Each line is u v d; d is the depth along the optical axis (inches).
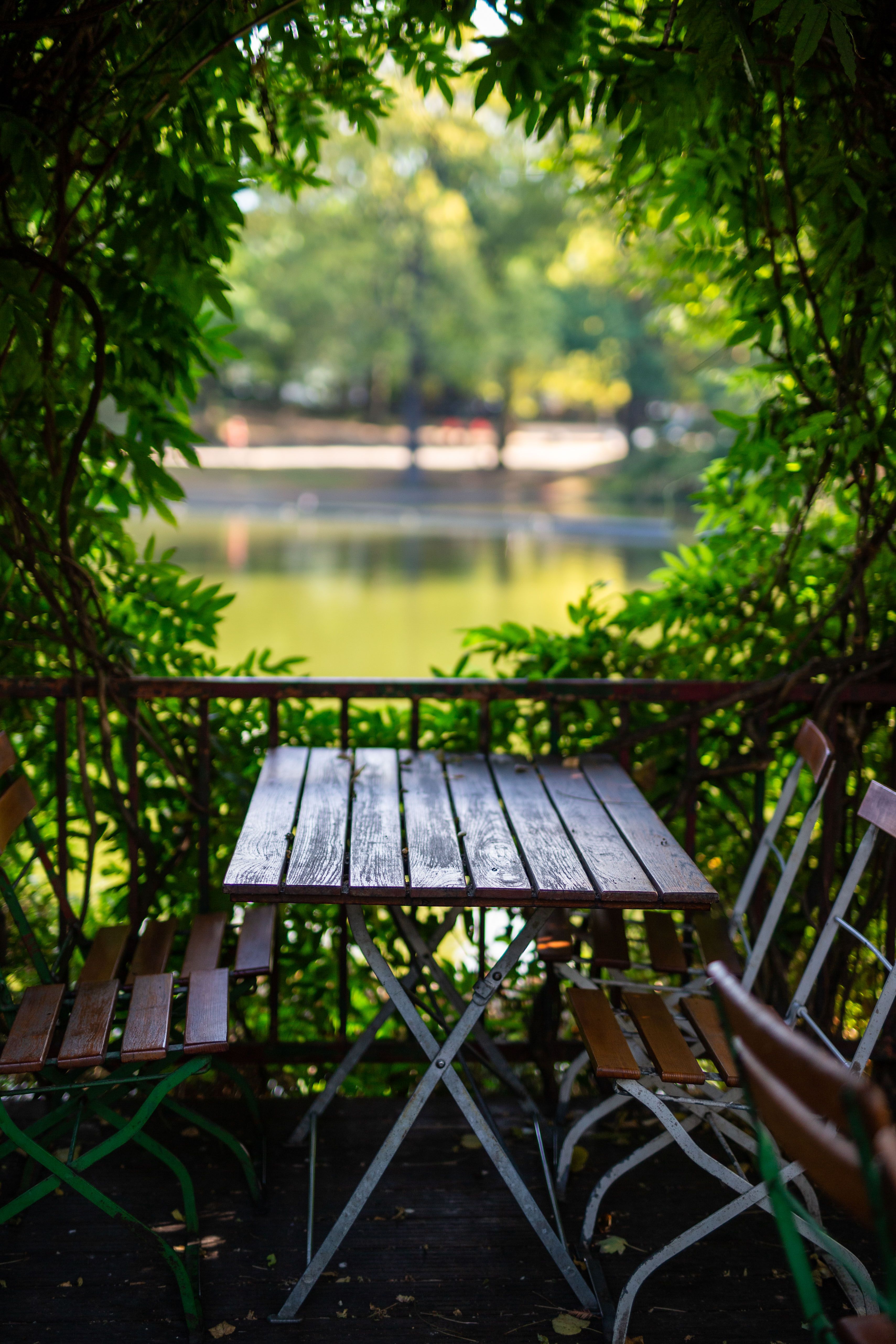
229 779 130.3
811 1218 87.4
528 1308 90.7
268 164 133.5
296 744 136.6
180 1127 114.0
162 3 102.8
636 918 146.6
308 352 1368.1
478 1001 89.9
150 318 117.5
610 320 1364.4
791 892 129.7
